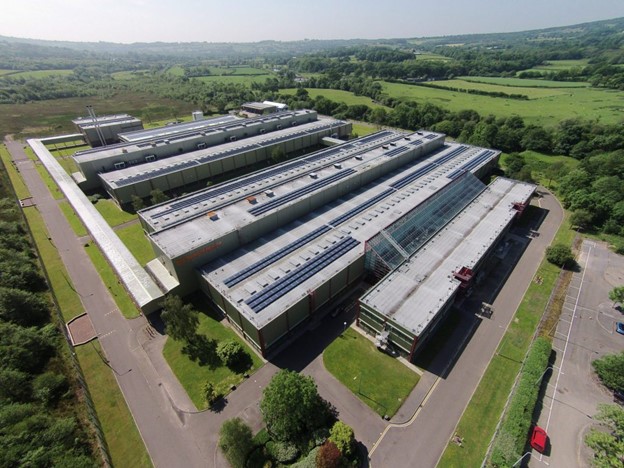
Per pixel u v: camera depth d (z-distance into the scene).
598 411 52.84
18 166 147.00
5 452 42.31
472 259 74.25
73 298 75.31
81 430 50.22
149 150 134.50
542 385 56.69
